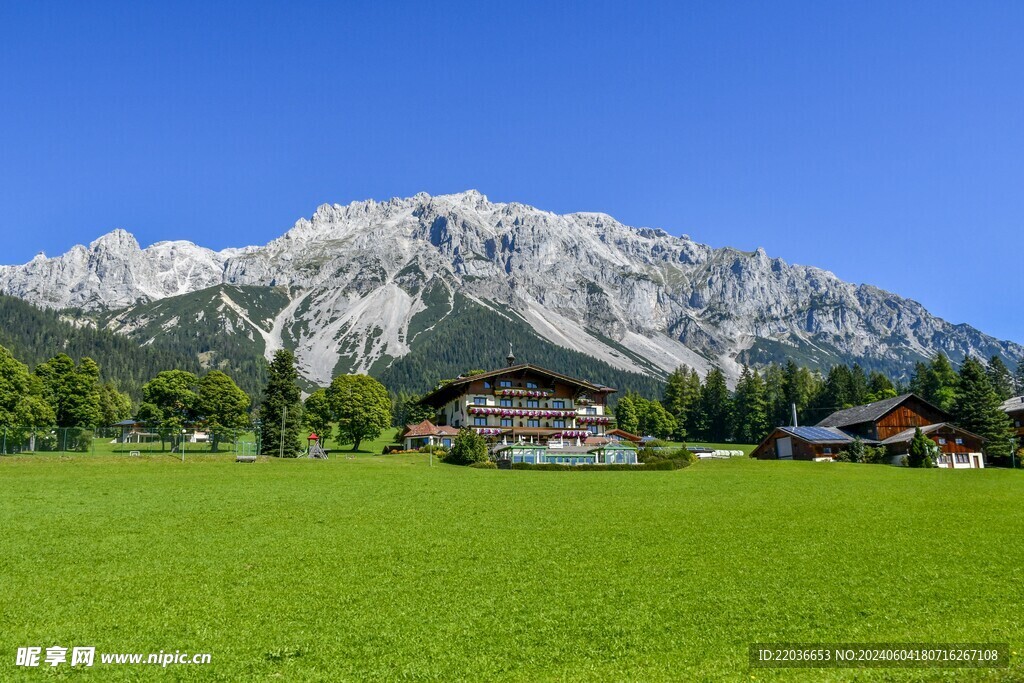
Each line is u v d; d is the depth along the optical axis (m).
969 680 16.44
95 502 41.34
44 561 26.92
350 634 19.72
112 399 186.00
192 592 23.39
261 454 98.19
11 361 99.75
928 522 37.44
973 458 101.19
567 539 32.34
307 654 18.30
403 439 126.88
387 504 43.47
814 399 177.00
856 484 61.34
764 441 117.94
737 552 29.56
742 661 17.73
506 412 119.31
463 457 87.12
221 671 17.25
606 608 21.94
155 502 41.94
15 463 63.84
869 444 106.75
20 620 20.53
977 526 36.12
